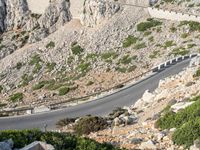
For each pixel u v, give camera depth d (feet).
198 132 97.35
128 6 382.42
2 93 338.54
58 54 362.53
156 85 238.68
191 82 166.40
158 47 321.11
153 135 109.29
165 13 361.30
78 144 80.89
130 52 325.83
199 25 335.88
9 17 461.78
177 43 319.47
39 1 447.42
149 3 381.40
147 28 351.87
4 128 190.60
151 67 287.69
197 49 300.20
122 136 115.65
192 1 372.58
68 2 426.10
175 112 120.78
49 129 172.76
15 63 370.73
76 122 147.02
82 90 285.43
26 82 342.44
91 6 385.09
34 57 370.94
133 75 283.59
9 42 423.64
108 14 379.76
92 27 382.01
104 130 130.82
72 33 381.60
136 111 156.25
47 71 347.56
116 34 357.00
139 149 99.30
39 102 286.66
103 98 230.89
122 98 225.35
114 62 317.83
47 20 428.15
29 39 414.21
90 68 322.14
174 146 98.27
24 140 78.84
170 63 277.03
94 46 351.67
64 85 305.32
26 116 209.87
